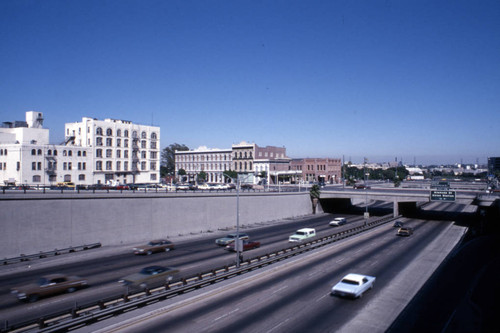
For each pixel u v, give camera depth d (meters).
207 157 136.25
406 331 19.31
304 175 139.50
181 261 36.34
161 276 27.03
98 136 86.75
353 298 24.44
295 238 47.22
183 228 54.81
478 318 20.34
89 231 43.12
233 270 29.81
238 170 129.25
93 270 32.66
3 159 76.38
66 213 41.00
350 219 75.25
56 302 23.69
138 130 95.94
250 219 67.62
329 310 22.48
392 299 24.64
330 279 29.42
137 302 21.50
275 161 129.12
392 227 62.31
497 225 64.31
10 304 23.38
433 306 23.20
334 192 83.38
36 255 36.75
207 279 26.52
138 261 36.47
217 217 60.69
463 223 67.00
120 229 46.44
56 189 55.66
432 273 31.53
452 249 42.59
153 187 76.88
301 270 32.31
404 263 35.28
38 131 84.94
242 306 22.95
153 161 99.56
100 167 87.25
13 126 86.88
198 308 22.53
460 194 75.31
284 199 77.56
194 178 133.00
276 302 23.78
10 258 34.66
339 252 40.59
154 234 50.62
